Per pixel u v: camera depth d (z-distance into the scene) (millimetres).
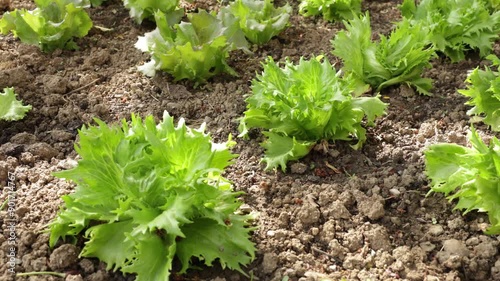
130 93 1603
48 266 1278
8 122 1528
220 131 1521
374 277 1278
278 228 1345
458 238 1336
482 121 1532
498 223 1311
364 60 1585
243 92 1604
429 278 1271
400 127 1532
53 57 1682
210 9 1846
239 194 1390
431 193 1399
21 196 1379
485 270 1295
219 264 1286
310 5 1802
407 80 1599
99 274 1263
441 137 1502
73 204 1291
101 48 1716
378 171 1444
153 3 1742
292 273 1278
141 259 1227
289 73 1469
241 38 1657
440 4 1707
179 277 1269
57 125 1534
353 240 1325
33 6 1835
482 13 1666
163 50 1599
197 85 1618
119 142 1288
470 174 1339
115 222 1281
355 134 1466
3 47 1699
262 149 1482
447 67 1671
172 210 1226
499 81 1484
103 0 1848
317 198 1393
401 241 1335
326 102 1423
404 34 1585
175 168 1280
